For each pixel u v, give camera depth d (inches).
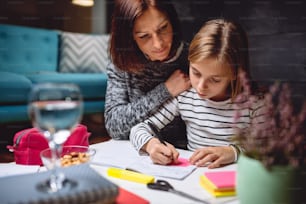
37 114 20.7
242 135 21.6
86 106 92.7
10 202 17.8
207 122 41.1
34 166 30.6
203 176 26.2
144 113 41.6
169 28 43.3
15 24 108.6
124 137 43.1
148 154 34.6
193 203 22.4
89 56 109.7
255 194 20.0
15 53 98.5
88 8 125.8
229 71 37.0
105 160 32.0
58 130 21.5
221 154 31.4
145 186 25.6
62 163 27.3
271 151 19.8
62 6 119.1
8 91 77.1
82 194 19.1
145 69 45.4
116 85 46.5
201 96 39.3
